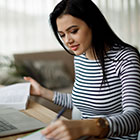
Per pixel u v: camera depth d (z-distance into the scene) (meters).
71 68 3.51
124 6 4.33
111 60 1.15
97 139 0.86
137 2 4.45
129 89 1.00
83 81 1.25
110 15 4.21
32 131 1.00
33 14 3.60
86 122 0.82
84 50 1.07
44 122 1.13
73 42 1.05
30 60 3.27
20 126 1.03
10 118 1.14
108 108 1.18
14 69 3.26
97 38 1.10
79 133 0.78
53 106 2.62
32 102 1.50
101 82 1.19
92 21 1.06
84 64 1.26
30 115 1.24
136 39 4.55
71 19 1.03
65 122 0.78
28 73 3.20
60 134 0.76
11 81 3.28
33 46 3.66
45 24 3.70
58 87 3.22
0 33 3.40
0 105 1.37
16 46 3.53
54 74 3.30
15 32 3.51
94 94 1.20
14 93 1.42
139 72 1.05
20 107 1.36
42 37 3.71
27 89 1.45
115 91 1.16
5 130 0.99
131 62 1.08
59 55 3.49
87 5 1.06
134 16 4.46
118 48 1.15
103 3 4.11
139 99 0.97
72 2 1.03
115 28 4.30
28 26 3.59
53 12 1.06
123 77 1.07
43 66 3.29
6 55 3.47
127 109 0.94
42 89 1.46
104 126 0.83
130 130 0.86
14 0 3.45
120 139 1.17
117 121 0.85
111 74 1.15
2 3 3.38
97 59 1.21
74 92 1.29
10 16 3.45
